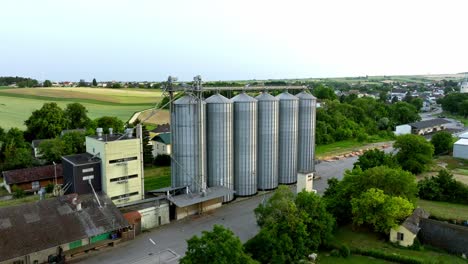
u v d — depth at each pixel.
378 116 172.12
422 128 152.25
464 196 68.44
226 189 68.06
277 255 43.78
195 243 36.19
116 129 116.69
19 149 93.19
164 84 68.06
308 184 67.88
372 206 52.84
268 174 76.81
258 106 74.75
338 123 147.00
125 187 61.34
